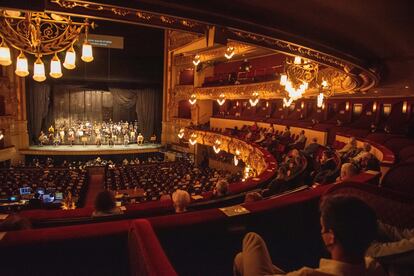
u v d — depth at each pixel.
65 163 27.05
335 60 6.14
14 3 3.00
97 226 2.50
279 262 3.02
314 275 1.38
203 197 5.21
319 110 20.95
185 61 30.41
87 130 31.06
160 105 33.78
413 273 2.11
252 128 22.38
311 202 3.23
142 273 1.70
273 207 2.95
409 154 8.51
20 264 2.23
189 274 2.61
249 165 17.19
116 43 27.70
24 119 27.41
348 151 9.95
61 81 28.72
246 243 1.82
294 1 3.53
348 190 2.84
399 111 16.86
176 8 3.44
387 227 2.46
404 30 4.45
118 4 3.18
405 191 3.86
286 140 17.84
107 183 17.84
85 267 2.38
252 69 24.58
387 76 9.35
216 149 24.42
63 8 3.35
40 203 9.67
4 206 13.51
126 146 30.97
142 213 3.66
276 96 18.86
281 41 4.60
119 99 32.00
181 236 2.56
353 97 18.59
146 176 19.27
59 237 2.31
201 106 30.11
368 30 4.62
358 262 1.35
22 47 5.26
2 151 24.09
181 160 27.17
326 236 1.43
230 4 3.64
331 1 3.47
